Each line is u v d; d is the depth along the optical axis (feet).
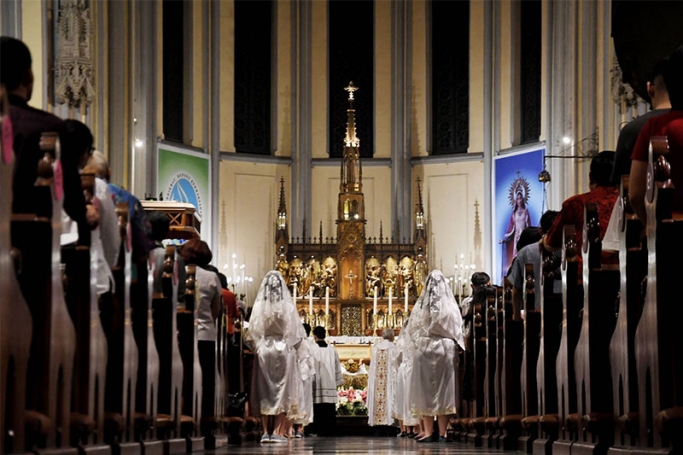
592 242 21.39
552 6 85.92
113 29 71.77
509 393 33.06
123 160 73.00
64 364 17.24
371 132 98.84
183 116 91.86
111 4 71.67
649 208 16.94
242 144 96.43
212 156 93.50
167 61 90.27
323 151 98.53
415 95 98.32
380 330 89.30
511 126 92.73
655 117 17.62
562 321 25.30
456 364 46.19
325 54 98.84
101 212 21.03
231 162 94.94
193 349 31.40
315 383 67.72
